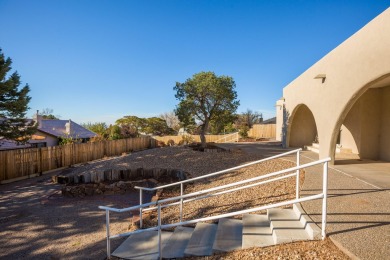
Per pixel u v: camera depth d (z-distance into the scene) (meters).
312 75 11.45
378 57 7.11
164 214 6.52
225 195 6.90
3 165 12.75
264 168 9.73
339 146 12.86
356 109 11.51
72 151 17.89
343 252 3.29
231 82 17.30
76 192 10.16
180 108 17.19
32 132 14.62
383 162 10.14
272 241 4.02
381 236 3.57
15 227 7.04
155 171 11.96
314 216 4.30
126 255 4.71
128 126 33.09
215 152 14.56
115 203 9.08
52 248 5.67
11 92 13.53
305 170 8.39
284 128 18.00
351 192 5.74
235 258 3.73
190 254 4.23
